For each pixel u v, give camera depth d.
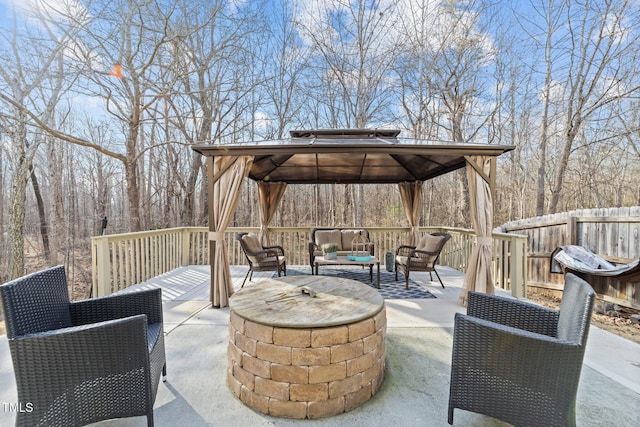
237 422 1.83
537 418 1.60
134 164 7.94
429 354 2.66
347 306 2.21
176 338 2.97
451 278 5.59
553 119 8.82
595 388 2.18
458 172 10.28
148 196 11.98
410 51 10.33
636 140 8.30
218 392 2.12
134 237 4.98
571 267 5.05
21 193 8.10
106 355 1.62
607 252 4.83
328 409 1.89
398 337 3.01
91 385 1.61
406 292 4.67
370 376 2.06
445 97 10.01
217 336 3.02
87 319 2.09
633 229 4.48
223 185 3.98
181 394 2.08
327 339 1.89
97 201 12.59
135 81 7.32
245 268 6.42
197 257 6.70
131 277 4.96
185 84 9.54
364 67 10.79
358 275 5.86
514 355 1.64
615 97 7.60
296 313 2.06
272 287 2.72
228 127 10.93
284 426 1.81
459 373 1.79
